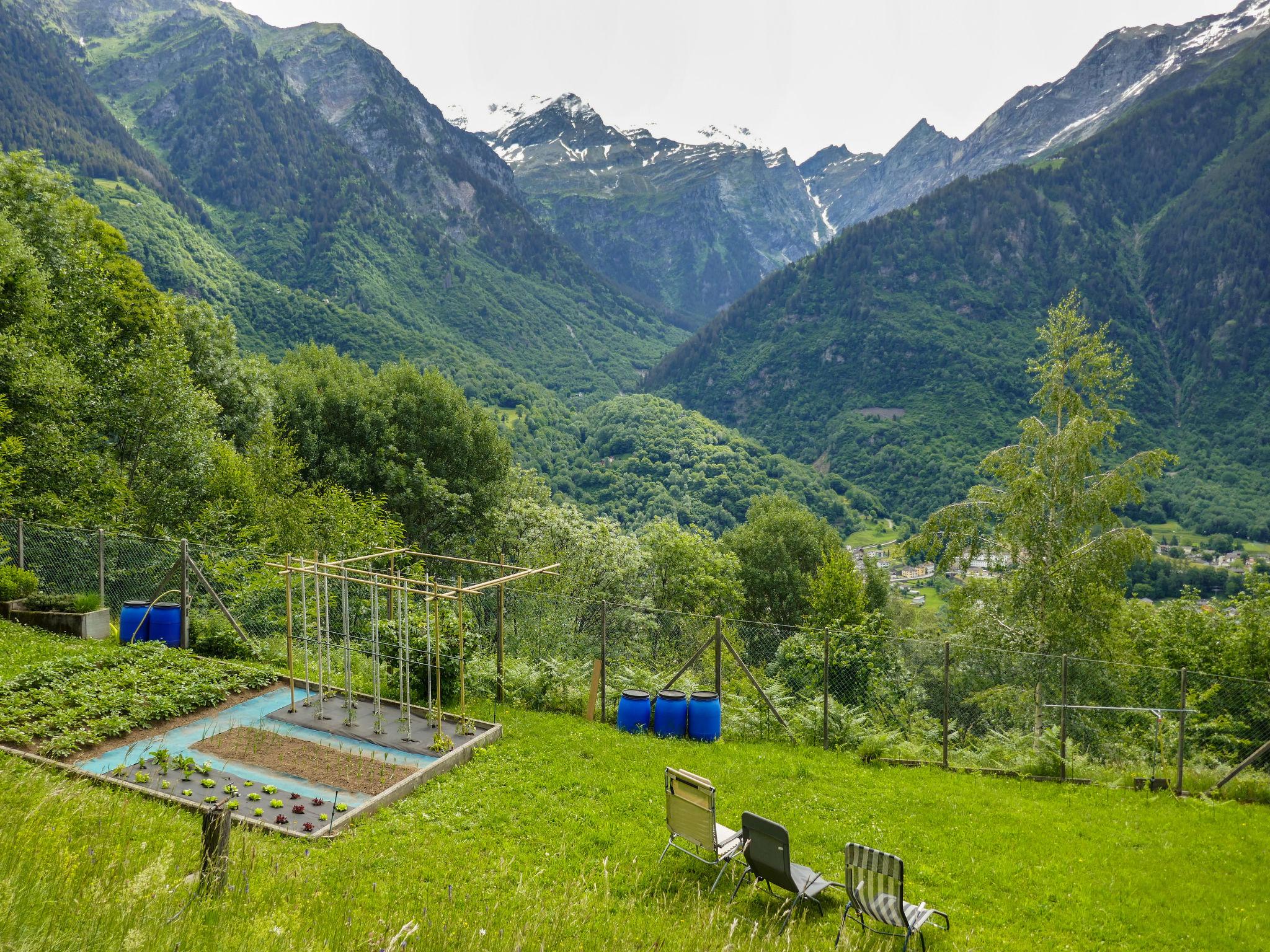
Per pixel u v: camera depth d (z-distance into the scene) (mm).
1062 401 24562
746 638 27500
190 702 13406
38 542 19312
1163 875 10828
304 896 7160
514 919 7172
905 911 8094
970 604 24781
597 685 16156
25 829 6836
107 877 5922
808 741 16266
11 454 21062
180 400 26375
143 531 23281
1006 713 22500
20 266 24875
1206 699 22312
